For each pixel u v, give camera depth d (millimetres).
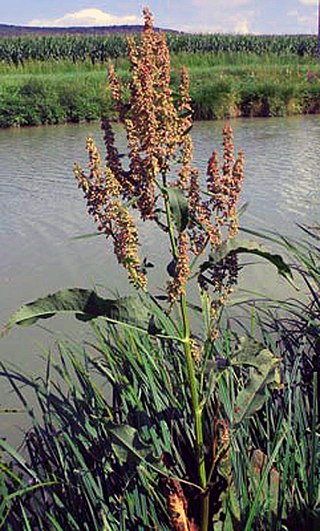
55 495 1943
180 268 1605
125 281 6234
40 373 4340
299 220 8023
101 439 2029
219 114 20969
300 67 29141
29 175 11711
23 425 3777
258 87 21656
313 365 2758
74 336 4941
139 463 1773
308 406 2396
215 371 1688
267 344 2689
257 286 5406
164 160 1673
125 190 1712
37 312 1508
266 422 2232
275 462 2102
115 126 16844
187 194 1869
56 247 7391
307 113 22125
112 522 1816
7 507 1947
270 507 1844
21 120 20312
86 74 27438
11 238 7844
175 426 2051
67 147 14945
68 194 10078
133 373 2186
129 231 1657
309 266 2855
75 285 6254
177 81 15430
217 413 1893
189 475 1881
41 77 25891
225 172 1803
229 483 1778
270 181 10344
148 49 1605
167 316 1671
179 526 1698
